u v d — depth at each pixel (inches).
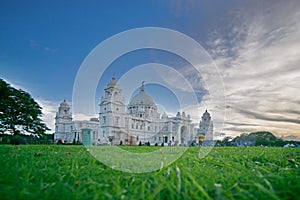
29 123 1249.4
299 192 74.9
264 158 175.6
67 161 142.6
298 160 164.1
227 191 74.4
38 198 67.6
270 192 71.3
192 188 75.4
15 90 1261.1
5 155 165.8
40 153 192.4
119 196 69.3
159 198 69.9
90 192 77.2
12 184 78.4
